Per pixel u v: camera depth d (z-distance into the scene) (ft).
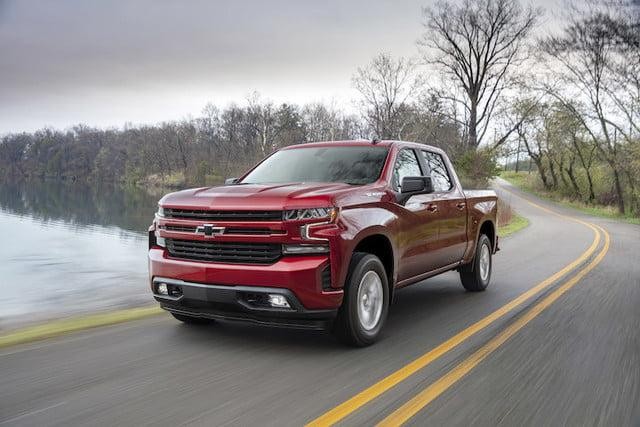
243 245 15.53
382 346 16.69
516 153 169.27
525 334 18.43
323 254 15.25
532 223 93.09
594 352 16.40
